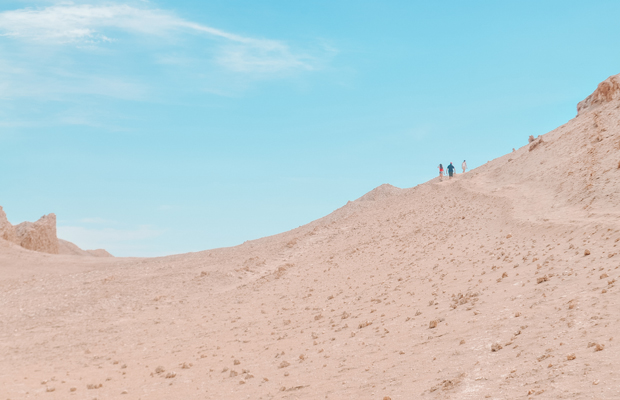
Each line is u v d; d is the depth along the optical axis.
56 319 25.86
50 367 16.75
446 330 11.54
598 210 20.86
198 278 33.47
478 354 9.12
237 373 12.43
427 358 9.88
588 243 16.47
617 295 9.88
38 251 52.84
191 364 14.49
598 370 6.67
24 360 18.67
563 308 10.20
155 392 11.82
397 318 14.72
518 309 11.24
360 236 40.59
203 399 10.64
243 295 28.41
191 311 25.70
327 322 17.52
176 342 19.16
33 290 32.53
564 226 20.03
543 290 12.26
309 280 29.05
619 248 14.23
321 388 9.77
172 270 37.16
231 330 19.95
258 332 18.52
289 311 22.00
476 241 25.02
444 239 28.97
